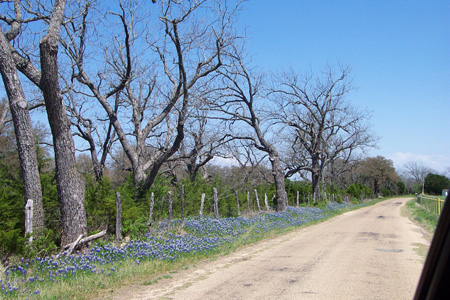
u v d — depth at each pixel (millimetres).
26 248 8320
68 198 10867
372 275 7801
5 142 27125
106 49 21109
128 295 6629
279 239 14562
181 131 19016
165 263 9312
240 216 22234
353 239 14156
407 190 119125
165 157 18953
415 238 14445
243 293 6527
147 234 12750
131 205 15672
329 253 10781
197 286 7172
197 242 12070
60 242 11562
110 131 26531
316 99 36406
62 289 6750
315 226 20156
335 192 52469
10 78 10555
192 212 20844
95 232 11914
